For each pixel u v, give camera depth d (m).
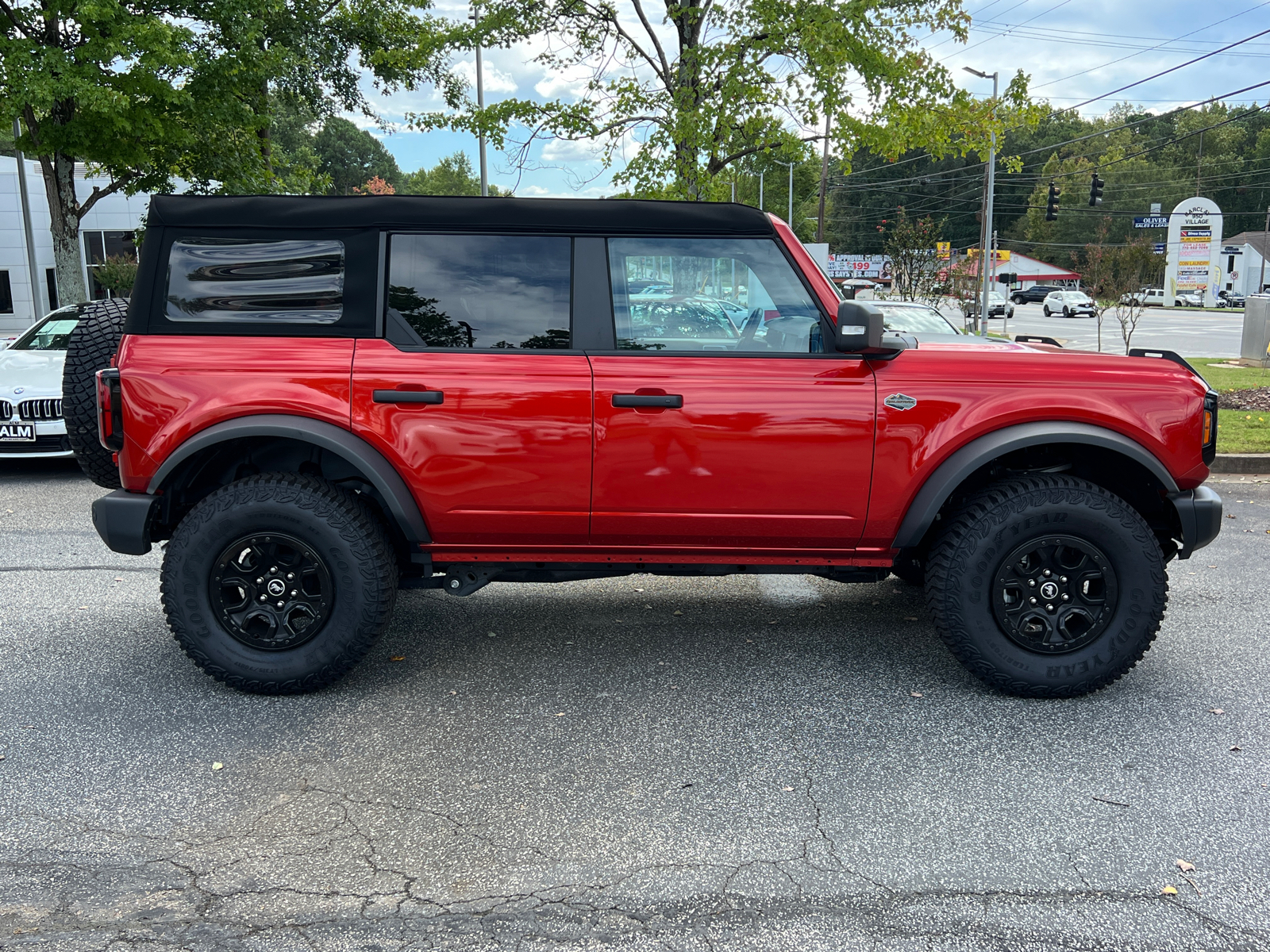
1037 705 3.94
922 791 3.23
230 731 3.67
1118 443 3.82
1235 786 3.26
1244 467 9.16
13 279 29.92
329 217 3.86
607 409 3.80
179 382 3.80
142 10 13.63
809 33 11.52
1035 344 5.45
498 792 3.21
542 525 3.91
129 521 3.85
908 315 11.67
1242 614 5.10
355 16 18.62
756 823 3.02
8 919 2.52
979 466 3.81
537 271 3.88
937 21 12.34
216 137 15.68
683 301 3.91
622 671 4.30
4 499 7.79
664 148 12.66
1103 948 2.42
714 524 3.91
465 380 3.79
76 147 13.21
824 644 4.66
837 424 3.81
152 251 3.85
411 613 5.13
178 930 2.48
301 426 3.78
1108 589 3.86
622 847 2.88
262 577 3.90
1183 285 72.38
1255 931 2.48
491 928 2.49
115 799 3.15
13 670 4.27
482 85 26.19
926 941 2.45
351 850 2.86
